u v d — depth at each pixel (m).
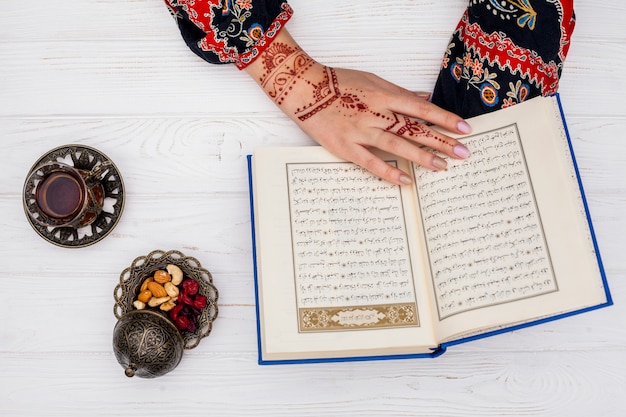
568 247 0.86
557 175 0.88
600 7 1.10
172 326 0.88
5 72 1.05
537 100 0.92
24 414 0.92
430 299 0.89
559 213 0.87
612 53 1.10
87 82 1.05
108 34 1.07
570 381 0.96
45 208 0.91
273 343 0.87
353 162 0.95
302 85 0.98
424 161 0.92
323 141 0.96
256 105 1.05
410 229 0.93
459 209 0.90
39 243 0.98
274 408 0.93
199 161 1.02
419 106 0.94
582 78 1.09
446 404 0.95
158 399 0.93
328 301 0.89
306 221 0.92
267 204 0.93
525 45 0.95
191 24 0.98
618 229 1.02
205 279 0.97
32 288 0.96
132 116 1.04
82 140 1.02
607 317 0.98
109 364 0.94
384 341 0.88
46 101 1.04
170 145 1.02
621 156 1.06
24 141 1.02
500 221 0.88
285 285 0.89
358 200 0.94
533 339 0.97
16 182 1.01
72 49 1.06
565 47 0.98
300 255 0.91
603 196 1.04
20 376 0.93
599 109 1.08
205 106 1.04
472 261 0.87
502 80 0.96
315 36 1.08
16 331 0.94
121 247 0.98
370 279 0.90
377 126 0.94
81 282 0.96
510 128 0.92
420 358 0.96
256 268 0.91
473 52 0.98
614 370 0.96
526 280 0.85
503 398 0.95
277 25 0.96
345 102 0.97
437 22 1.10
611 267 1.00
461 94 1.00
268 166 0.94
